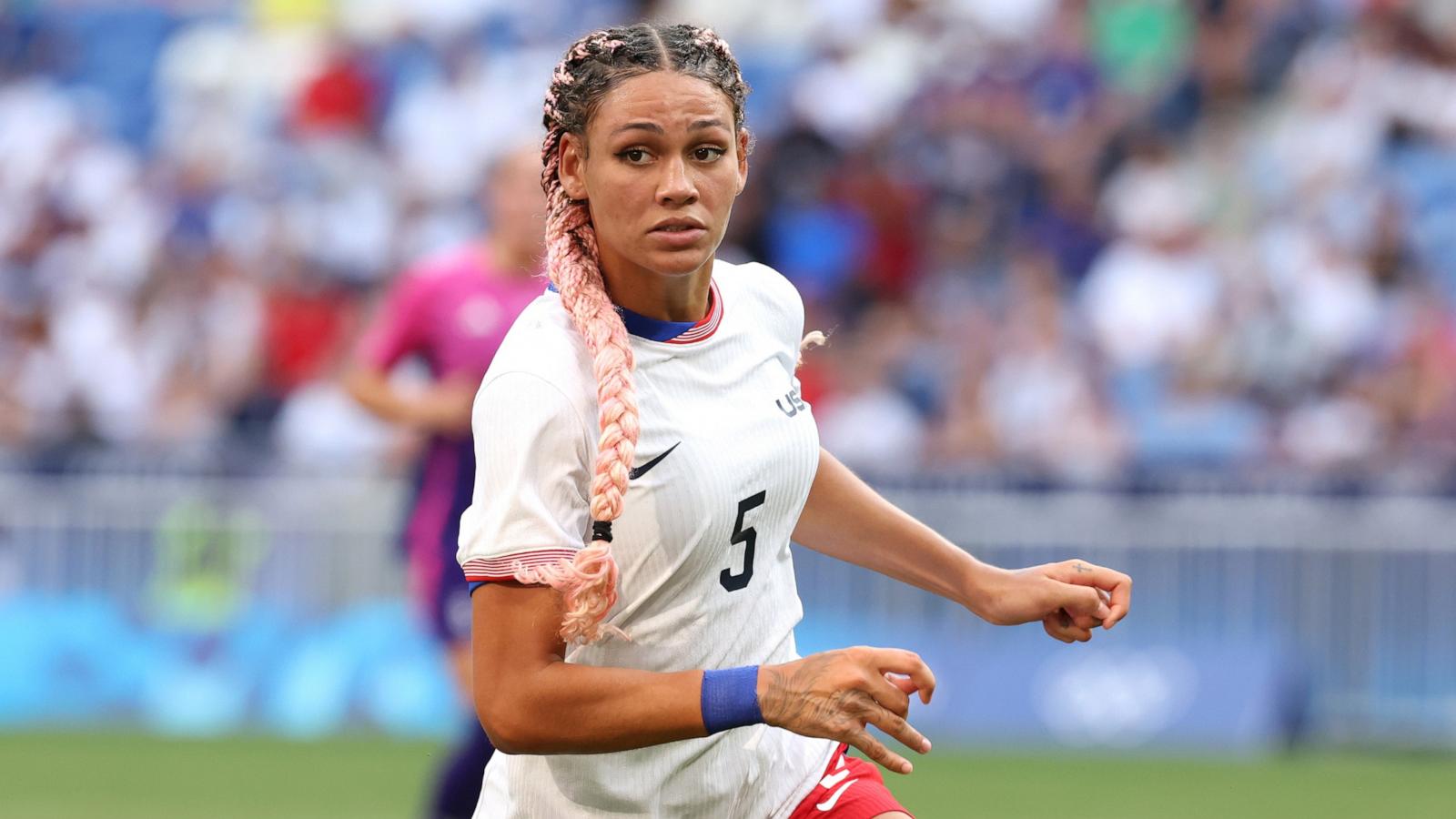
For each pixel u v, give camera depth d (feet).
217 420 141.90
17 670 125.49
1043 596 39.81
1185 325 136.77
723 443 36.19
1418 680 116.26
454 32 167.02
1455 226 145.07
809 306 144.36
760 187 148.36
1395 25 154.61
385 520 122.83
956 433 131.64
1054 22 160.76
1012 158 151.94
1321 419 132.05
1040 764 110.83
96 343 146.41
